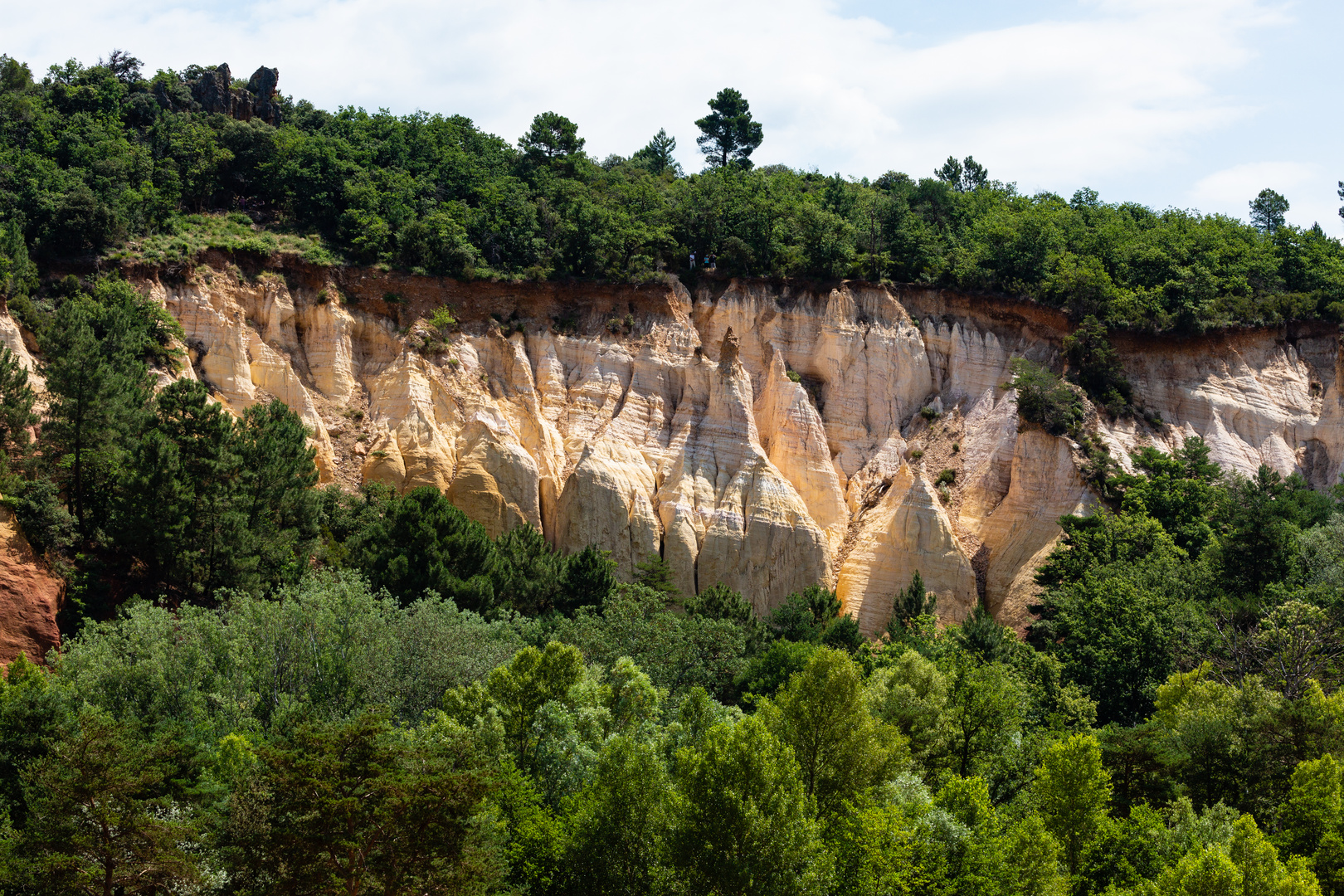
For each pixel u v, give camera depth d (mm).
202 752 39500
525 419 79625
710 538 77375
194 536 57562
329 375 77750
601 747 44188
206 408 59875
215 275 76750
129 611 51438
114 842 34375
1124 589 66688
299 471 63750
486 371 80938
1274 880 40156
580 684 46875
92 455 58594
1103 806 47594
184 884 34469
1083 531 76312
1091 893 43562
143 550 57125
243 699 47312
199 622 49719
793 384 85625
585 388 82438
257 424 63812
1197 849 41938
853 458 86438
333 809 32719
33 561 53875
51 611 53062
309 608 51125
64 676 46625
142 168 81688
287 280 79438
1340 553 73188
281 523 62406
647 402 83062
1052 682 62531
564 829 39688
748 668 59531
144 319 70500
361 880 33750
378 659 50094
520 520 74562
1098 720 63688
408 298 81875
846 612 78250
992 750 52469
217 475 59250
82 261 72312
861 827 40219
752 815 38125
